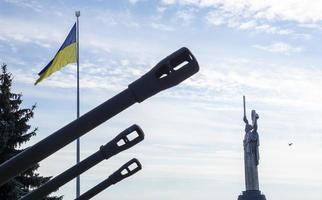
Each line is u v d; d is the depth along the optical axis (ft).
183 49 15.42
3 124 112.16
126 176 44.01
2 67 121.39
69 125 16.31
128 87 16.07
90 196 46.19
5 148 114.42
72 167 31.68
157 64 15.69
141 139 23.68
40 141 16.47
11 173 16.53
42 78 97.35
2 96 118.62
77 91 98.07
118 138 23.36
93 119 16.21
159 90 15.99
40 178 122.21
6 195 113.80
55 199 125.59
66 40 98.43
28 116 119.85
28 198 31.45
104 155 27.99
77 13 98.58
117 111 16.26
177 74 15.64
